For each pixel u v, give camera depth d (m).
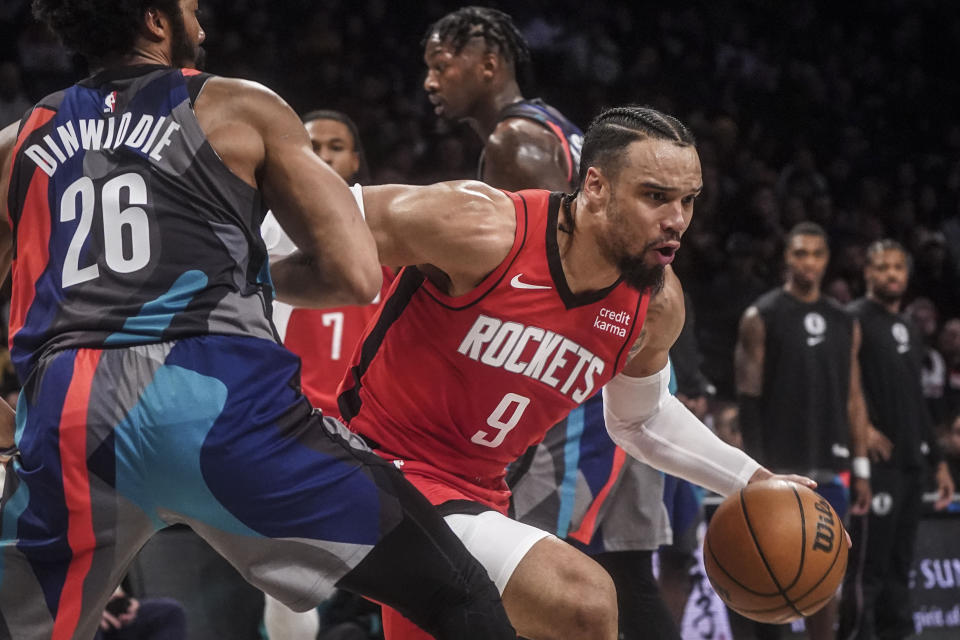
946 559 7.52
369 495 2.51
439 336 3.11
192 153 2.50
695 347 6.23
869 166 14.92
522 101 4.82
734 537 3.14
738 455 3.50
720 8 15.93
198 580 5.50
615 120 2.95
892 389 7.23
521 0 14.40
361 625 5.71
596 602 2.94
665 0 15.63
